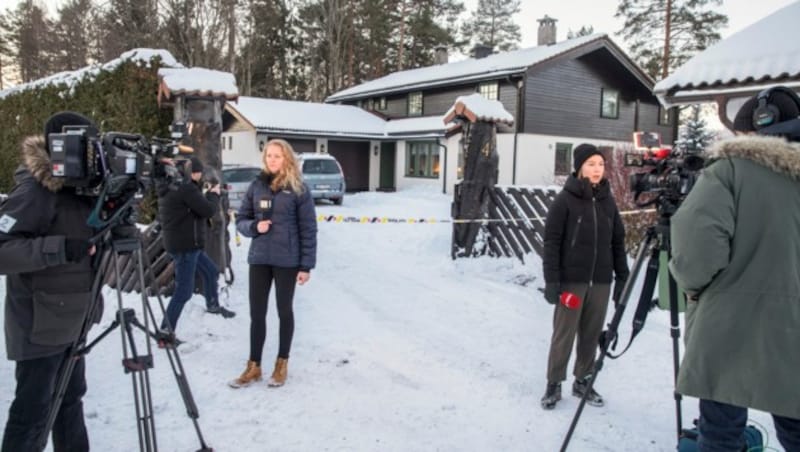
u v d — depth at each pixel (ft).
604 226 12.94
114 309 19.06
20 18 145.59
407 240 36.29
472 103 27.61
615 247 13.37
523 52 86.69
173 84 21.08
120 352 15.58
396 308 20.83
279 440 11.29
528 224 26.13
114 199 8.57
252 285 14.02
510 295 22.75
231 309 19.67
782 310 7.25
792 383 7.11
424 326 18.70
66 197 8.40
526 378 14.57
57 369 8.64
